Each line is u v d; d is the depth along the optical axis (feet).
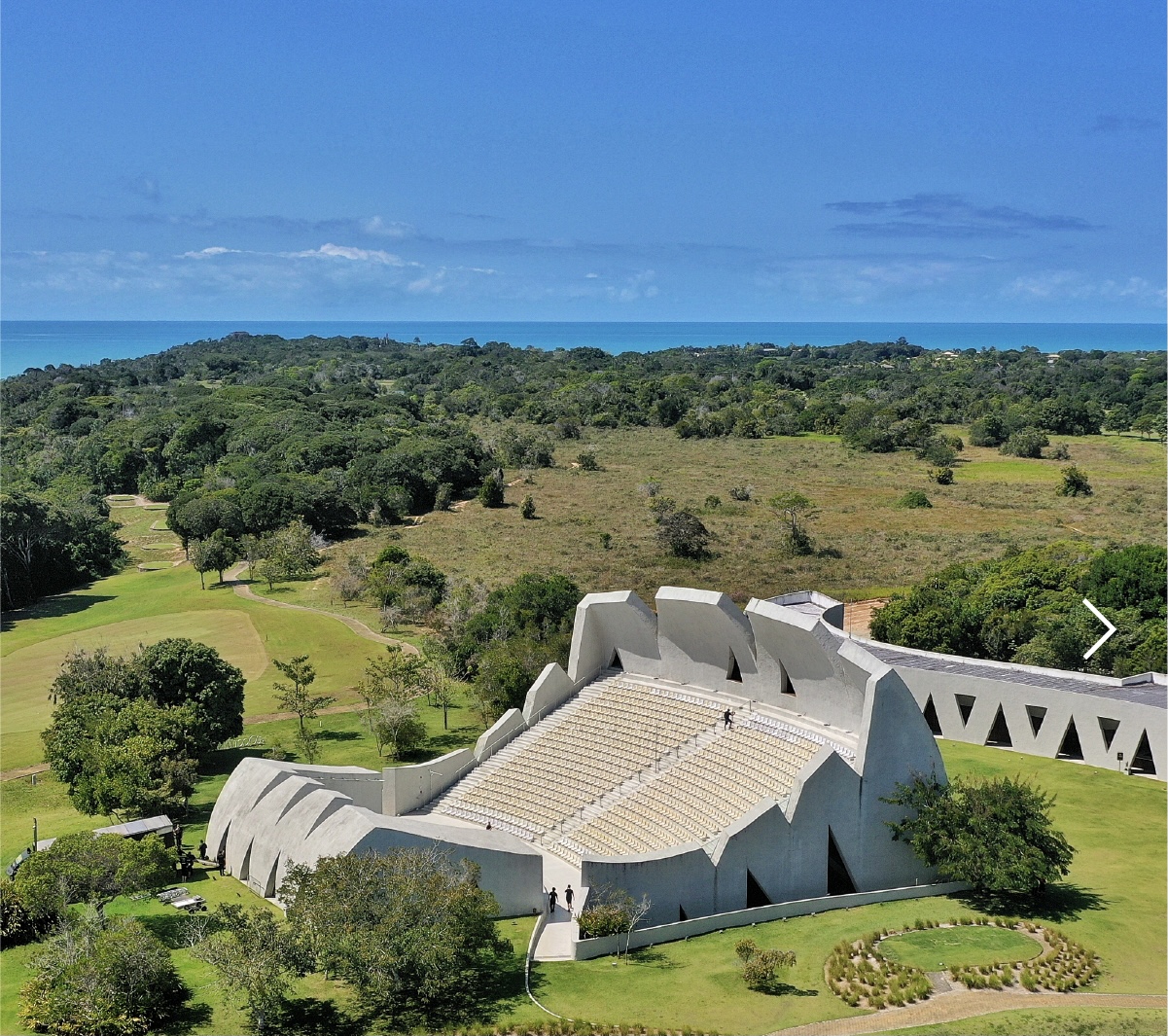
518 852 183.11
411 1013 147.23
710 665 233.35
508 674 282.15
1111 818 220.64
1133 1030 135.54
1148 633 297.94
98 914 159.63
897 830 184.44
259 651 365.61
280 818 192.85
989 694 270.05
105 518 623.36
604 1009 146.92
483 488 609.42
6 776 257.55
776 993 149.89
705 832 190.80
